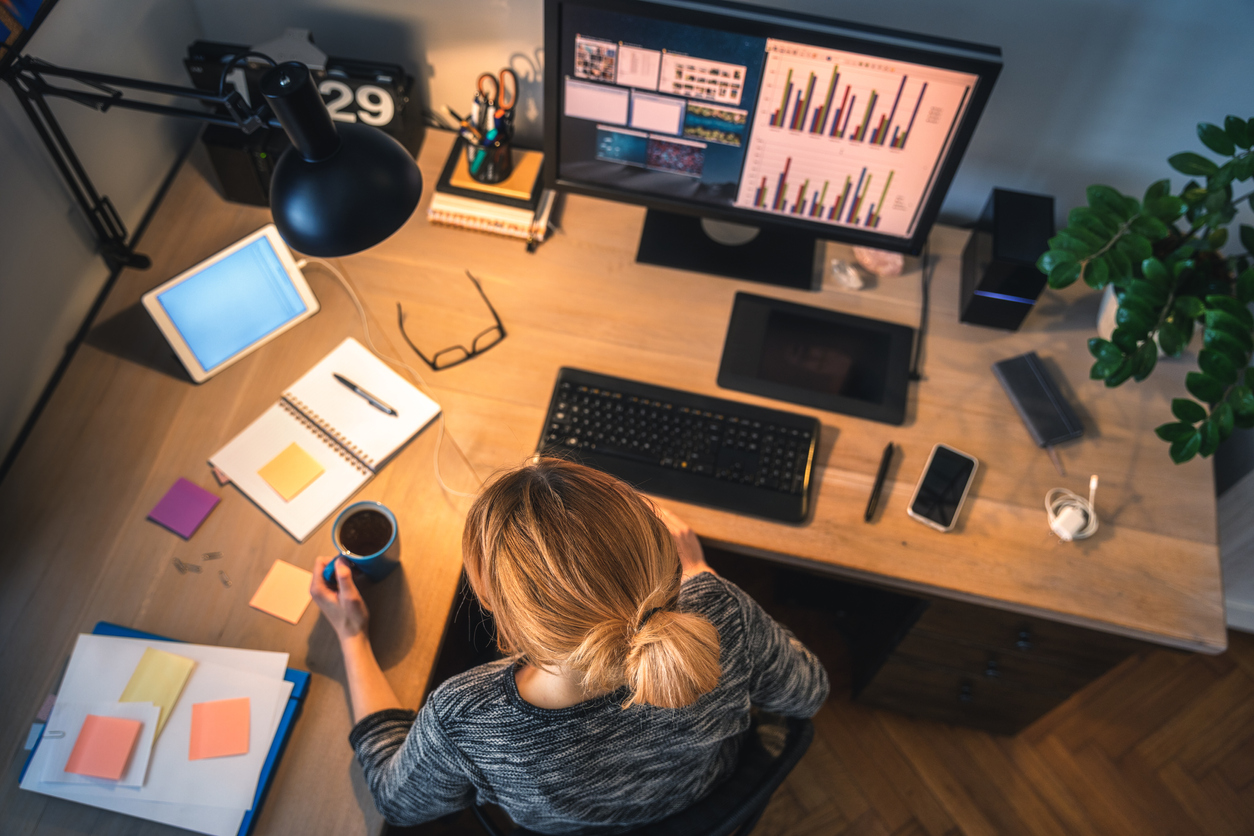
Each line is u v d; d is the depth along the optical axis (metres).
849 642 2.02
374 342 1.46
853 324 1.54
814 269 1.61
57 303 1.38
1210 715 2.03
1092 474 1.43
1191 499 1.41
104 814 1.06
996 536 1.37
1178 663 2.09
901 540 1.36
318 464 1.33
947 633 1.52
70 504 1.26
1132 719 2.02
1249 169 1.23
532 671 0.87
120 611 1.19
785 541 1.35
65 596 1.20
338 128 1.09
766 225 1.53
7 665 1.14
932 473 1.40
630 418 1.41
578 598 0.74
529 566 0.75
